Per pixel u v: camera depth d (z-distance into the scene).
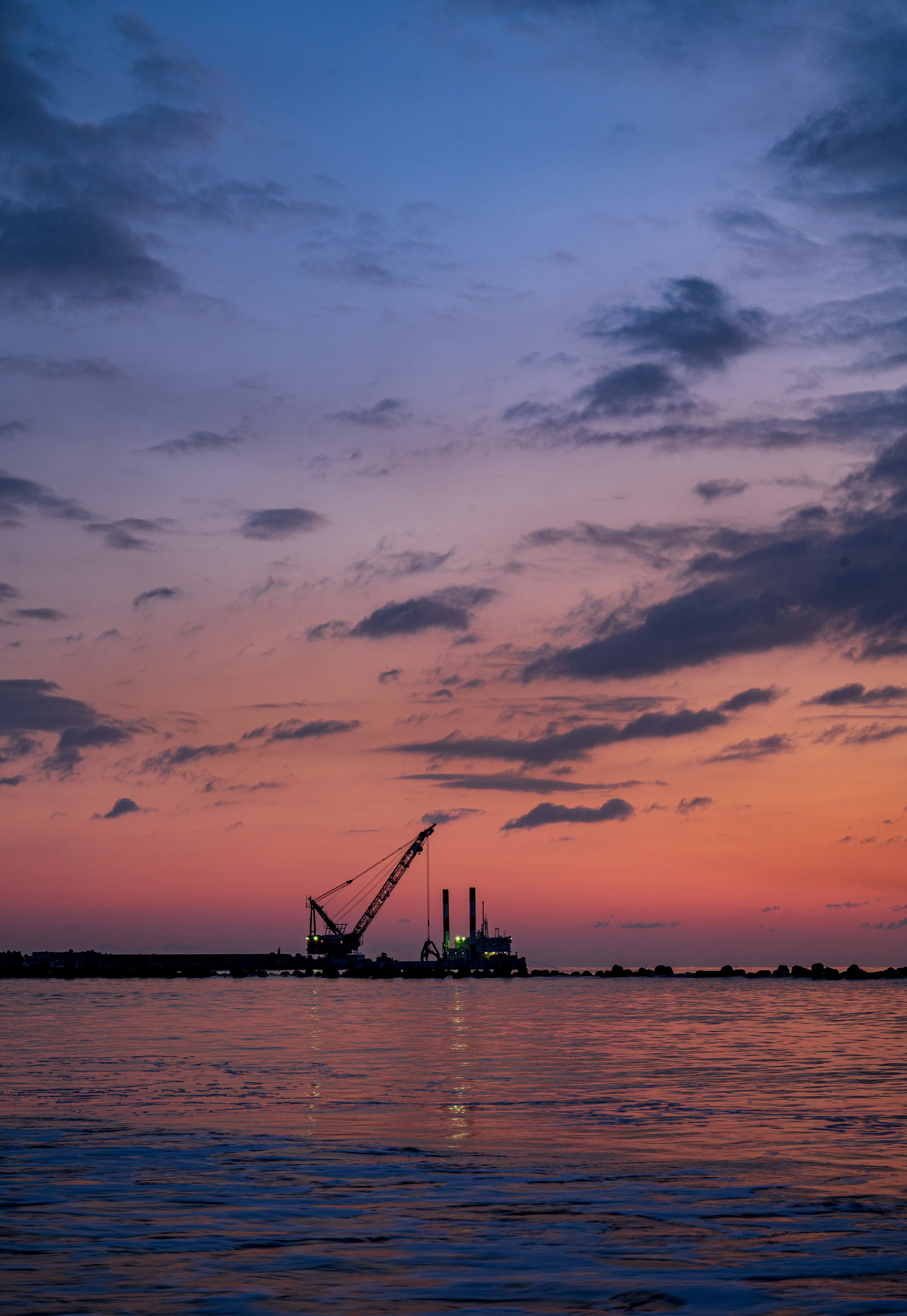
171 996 176.12
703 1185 26.92
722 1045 73.44
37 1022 100.81
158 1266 19.69
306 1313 16.98
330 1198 25.41
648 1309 17.28
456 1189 26.44
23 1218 23.38
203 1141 33.28
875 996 189.12
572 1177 27.92
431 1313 17.02
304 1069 55.53
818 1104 42.00
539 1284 18.62
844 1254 20.52
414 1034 84.69
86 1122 37.00
